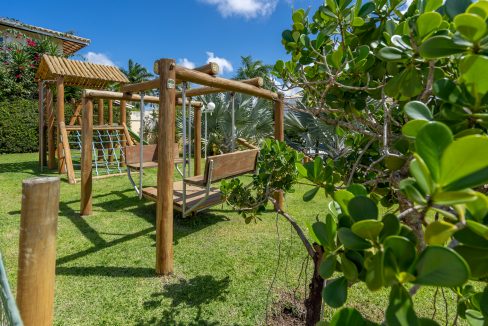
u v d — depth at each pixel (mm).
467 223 458
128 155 4883
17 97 10031
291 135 6738
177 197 3822
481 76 576
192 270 2504
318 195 5148
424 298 2158
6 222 3496
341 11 1197
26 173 6684
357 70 1217
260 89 3650
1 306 914
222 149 9602
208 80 2861
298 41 1418
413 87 888
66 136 6445
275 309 1990
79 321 1847
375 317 1922
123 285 2254
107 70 7461
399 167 950
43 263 1129
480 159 388
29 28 11602
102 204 4418
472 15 521
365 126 1406
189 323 1852
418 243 588
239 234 3326
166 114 2326
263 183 1939
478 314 739
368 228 522
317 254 1364
